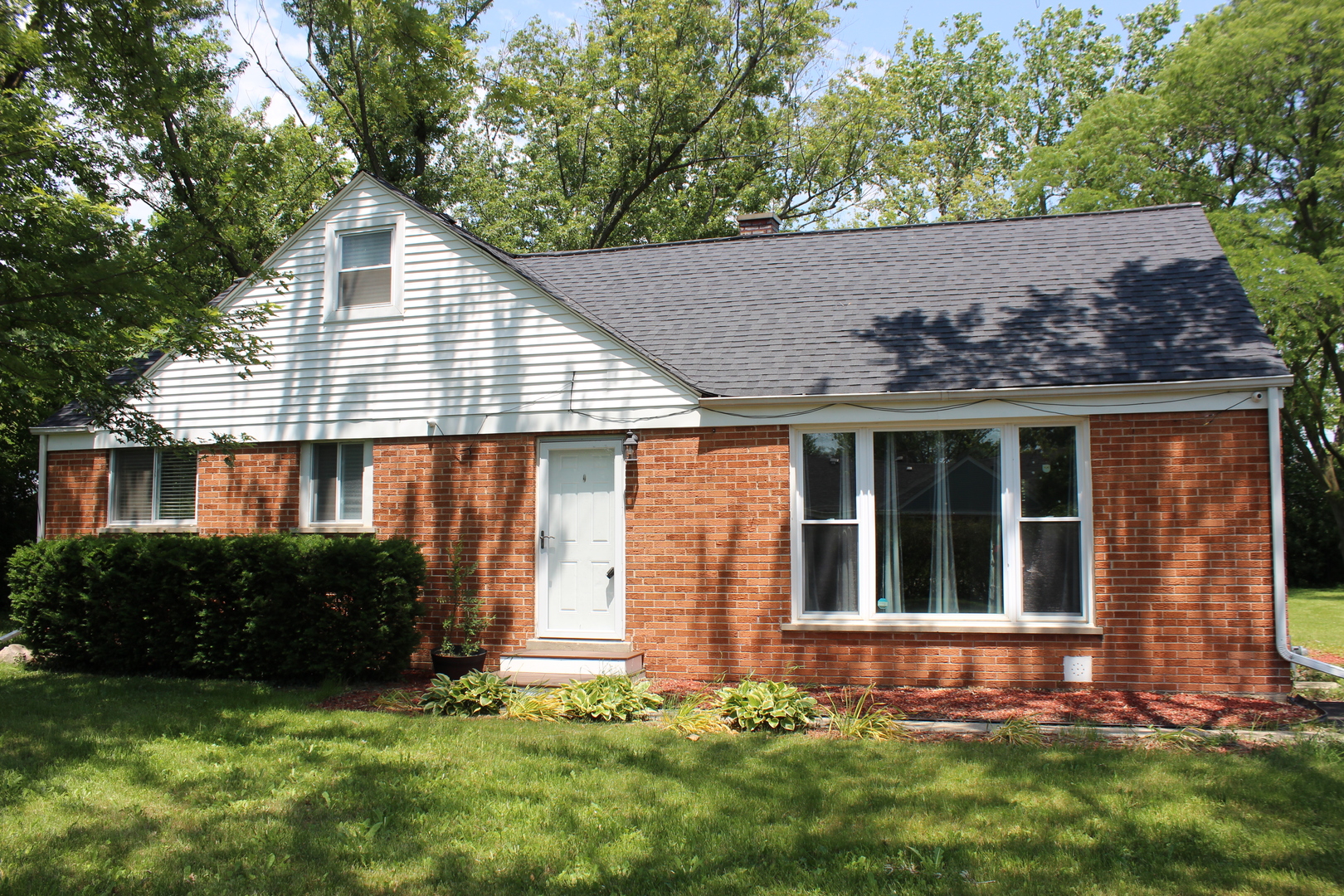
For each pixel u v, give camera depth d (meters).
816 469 10.41
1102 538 9.56
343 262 12.47
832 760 6.87
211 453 12.16
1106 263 11.55
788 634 10.22
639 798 6.01
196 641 11.12
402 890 4.62
